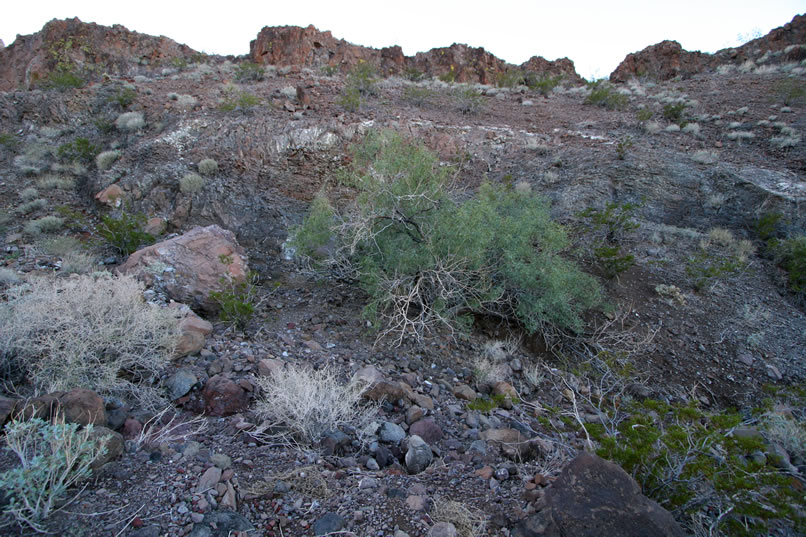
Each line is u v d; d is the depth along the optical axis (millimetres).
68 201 8703
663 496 2652
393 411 3965
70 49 15797
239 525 2219
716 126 12453
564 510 2293
